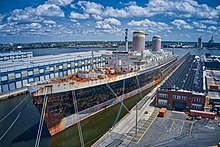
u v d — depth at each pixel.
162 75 95.12
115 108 54.06
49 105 36.34
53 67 87.19
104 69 59.34
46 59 98.88
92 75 48.62
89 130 41.09
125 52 70.75
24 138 37.75
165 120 42.88
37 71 79.88
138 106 52.09
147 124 40.84
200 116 43.97
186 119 43.41
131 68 63.81
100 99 48.44
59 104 38.06
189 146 32.47
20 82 73.81
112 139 34.75
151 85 80.12
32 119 47.72
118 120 45.81
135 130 38.16
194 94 47.75
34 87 34.69
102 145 32.72
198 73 87.00
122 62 68.94
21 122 45.81
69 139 37.56
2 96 65.19
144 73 69.81
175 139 34.72
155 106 52.00
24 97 68.75
